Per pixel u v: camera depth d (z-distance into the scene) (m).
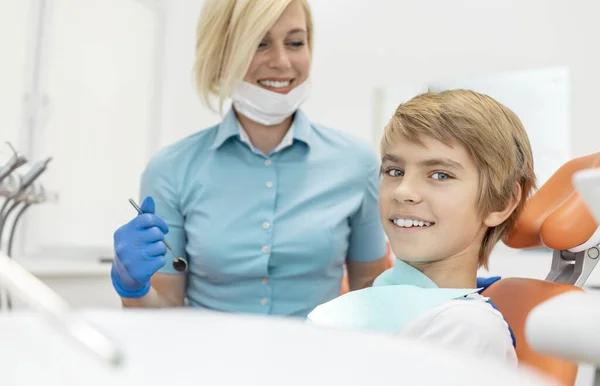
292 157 1.28
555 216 0.83
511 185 0.85
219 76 1.27
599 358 0.37
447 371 0.24
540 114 2.73
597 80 2.59
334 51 3.25
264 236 1.20
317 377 0.24
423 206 0.81
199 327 0.30
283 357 0.26
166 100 3.17
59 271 2.12
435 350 0.28
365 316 0.76
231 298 1.23
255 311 1.22
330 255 1.22
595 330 0.37
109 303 2.38
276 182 1.24
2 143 2.33
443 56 2.97
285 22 1.18
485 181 0.82
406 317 0.73
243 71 1.16
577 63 2.63
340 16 3.24
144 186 1.29
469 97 0.85
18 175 1.15
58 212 2.55
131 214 2.96
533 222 0.87
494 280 0.95
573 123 2.62
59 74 2.59
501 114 0.86
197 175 1.25
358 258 1.35
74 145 2.66
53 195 1.35
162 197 1.25
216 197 1.23
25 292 0.24
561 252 0.91
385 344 0.28
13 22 2.39
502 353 0.66
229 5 1.19
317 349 0.27
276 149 1.26
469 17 2.91
